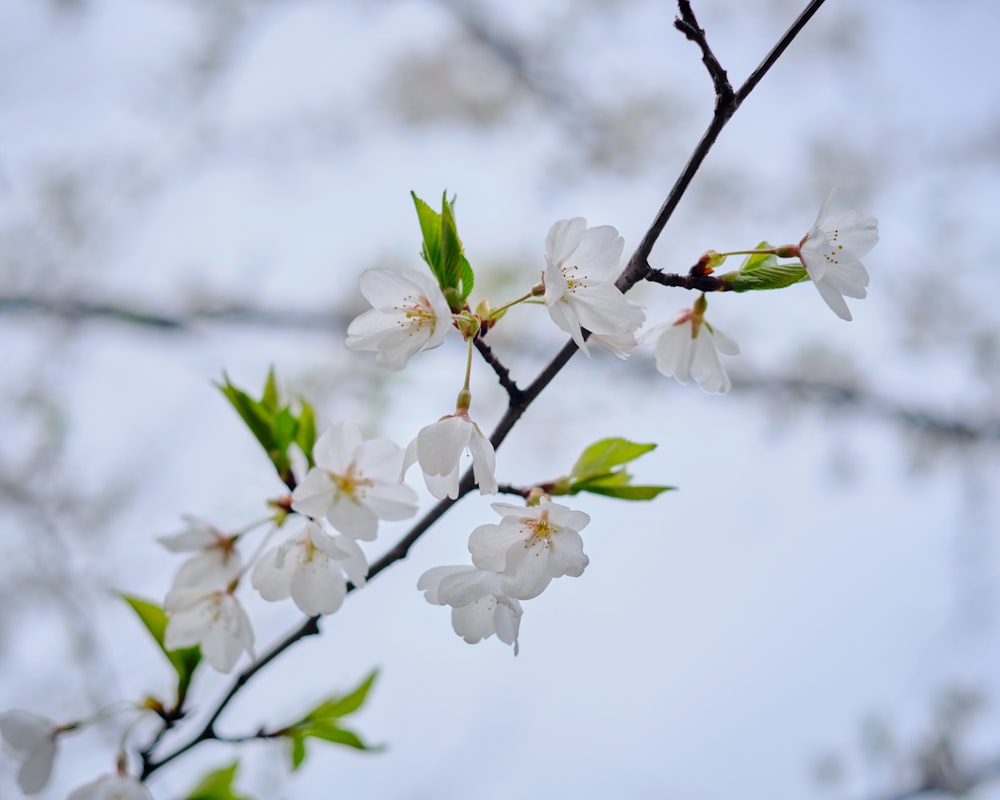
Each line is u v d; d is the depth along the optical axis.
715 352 0.83
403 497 0.82
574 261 0.80
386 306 0.80
